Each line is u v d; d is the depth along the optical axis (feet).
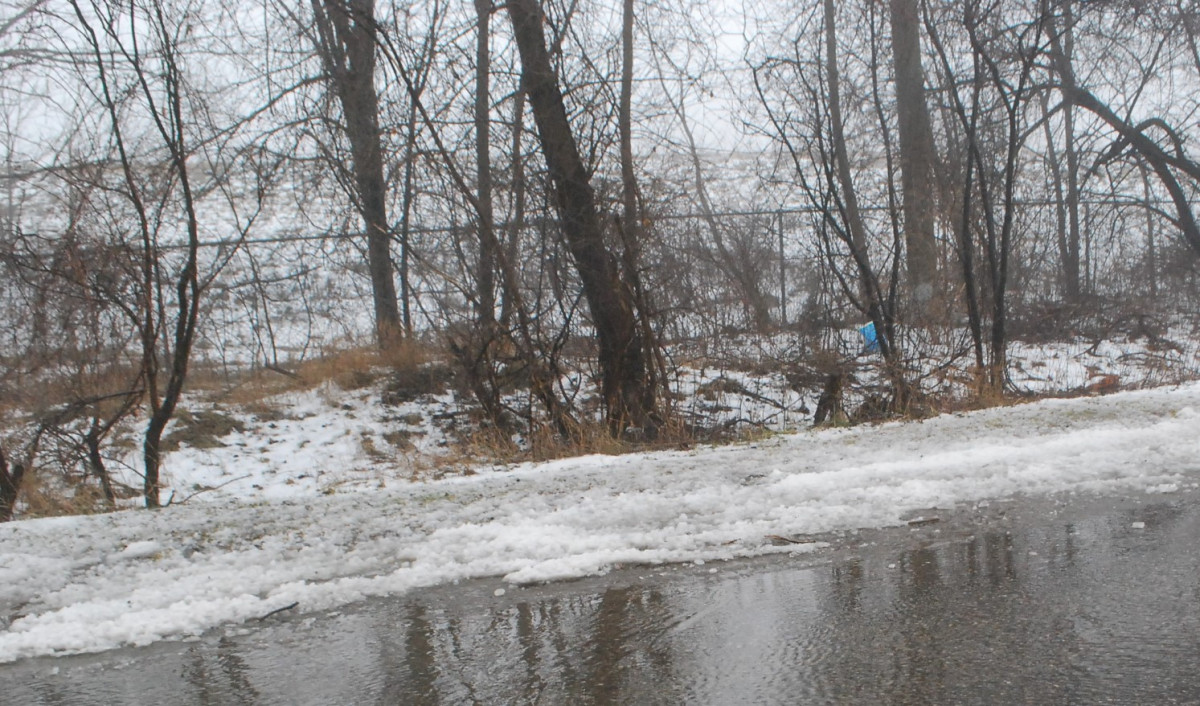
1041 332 72.18
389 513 23.35
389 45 40.68
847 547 18.51
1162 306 77.10
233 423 48.75
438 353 53.21
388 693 12.64
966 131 50.11
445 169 42.55
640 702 11.95
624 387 44.52
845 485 23.21
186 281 36.45
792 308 58.34
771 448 32.12
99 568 19.60
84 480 37.78
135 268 36.88
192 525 23.34
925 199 54.54
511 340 44.65
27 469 36.32
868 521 20.24
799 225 60.39
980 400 46.88
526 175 43.32
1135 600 14.53
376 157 42.52
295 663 13.89
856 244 53.06
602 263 43.98
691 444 41.45
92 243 36.50
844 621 14.40
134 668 14.01
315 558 19.43
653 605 15.62
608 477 27.09
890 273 54.70
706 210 54.85
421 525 21.62
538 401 46.37
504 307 44.57
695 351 53.52
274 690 12.95
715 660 13.17
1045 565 16.56
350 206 45.03
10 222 38.75
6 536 22.91
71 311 38.01
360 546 20.15
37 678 13.79
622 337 44.37
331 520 22.89
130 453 42.68
